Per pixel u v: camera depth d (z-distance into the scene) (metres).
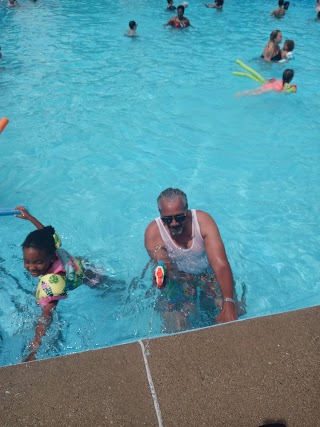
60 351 2.90
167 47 10.01
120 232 4.27
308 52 10.12
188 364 1.98
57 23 11.57
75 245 4.09
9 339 3.01
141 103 7.03
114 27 11.43
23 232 4.20
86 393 1.87
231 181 5.09
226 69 8.73
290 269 3.81
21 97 7.10
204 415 1.79
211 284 3.16
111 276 3.65
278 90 7.37
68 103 6.95
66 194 4.80
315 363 1.98
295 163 5.46
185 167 5.35
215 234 3.04
